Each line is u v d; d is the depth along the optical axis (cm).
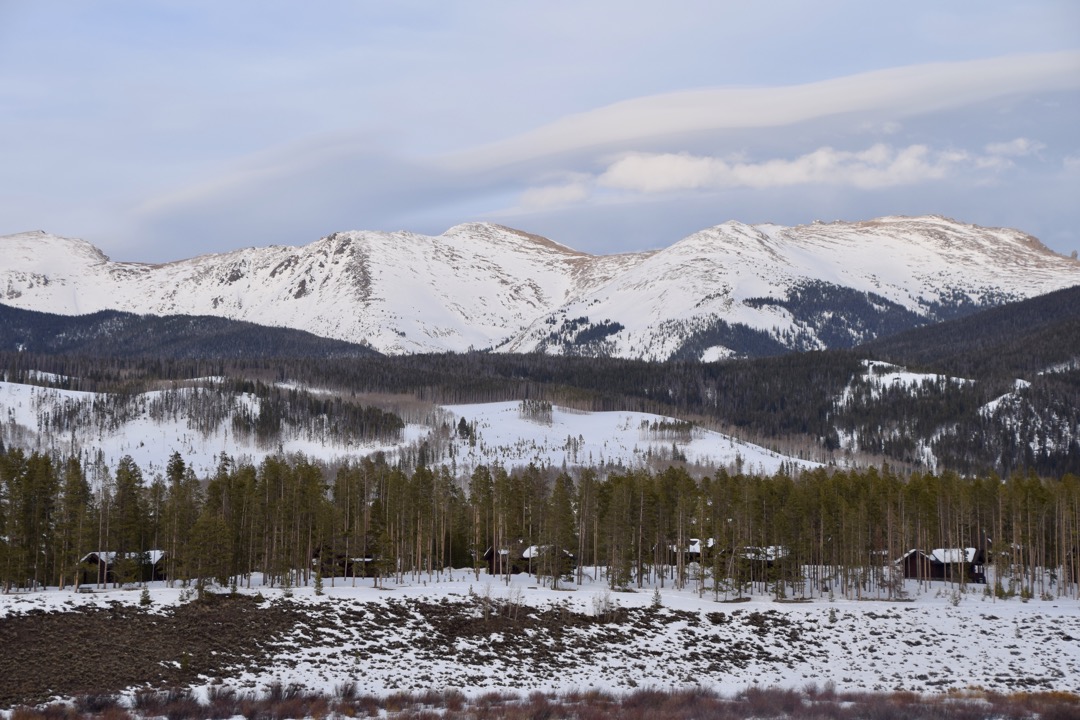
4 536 13300
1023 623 12794
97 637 10106
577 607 12825
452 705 8619
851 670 11012
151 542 14662
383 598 12575
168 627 10656
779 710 8631
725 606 13512
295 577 14188
